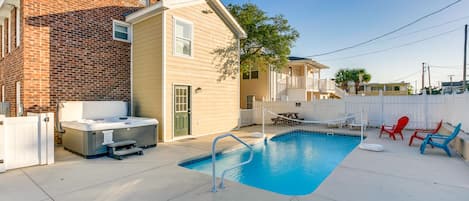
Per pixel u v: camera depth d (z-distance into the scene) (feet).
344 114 37.24
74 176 13.89
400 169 14.93
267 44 42.70
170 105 26.20
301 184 15.69
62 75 23.65
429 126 32.65
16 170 14.99
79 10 24.89
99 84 26.25
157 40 25.94
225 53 33.91
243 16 41.86
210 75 31.40
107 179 13.39
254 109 43.14
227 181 13.20
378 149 20.03
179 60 27.14
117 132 19.89
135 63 28.55
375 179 13.12
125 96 28.53
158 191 11.60
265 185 15.49
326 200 10.45
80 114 23.40
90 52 25.63
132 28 28.86
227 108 34.27
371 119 36.78
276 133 31.99
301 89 58.03
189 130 28.48
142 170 15.10
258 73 54.54
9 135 14.96
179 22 27.43
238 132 32.76
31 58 21.89
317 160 21.40
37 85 22.16
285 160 21.35
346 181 12.83
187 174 14.30
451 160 17.11
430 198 10.62
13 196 11.02
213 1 31.09
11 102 26.23
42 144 16.28
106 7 27.09
